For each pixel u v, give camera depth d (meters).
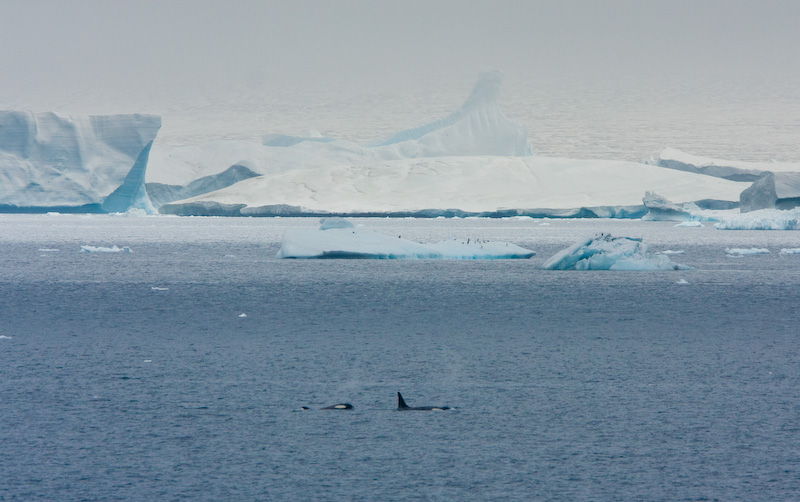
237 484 35.12
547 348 68.88
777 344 71.00
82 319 88.19
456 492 34.19
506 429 43.12
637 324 84.12
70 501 33.38
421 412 46.47
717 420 44.78
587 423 44.25
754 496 33.84
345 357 64.19
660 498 33.62
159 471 36.72
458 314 92.31
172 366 60.28
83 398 49.78
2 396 50.25
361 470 36.81
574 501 33.28
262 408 47.44
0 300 106.62
